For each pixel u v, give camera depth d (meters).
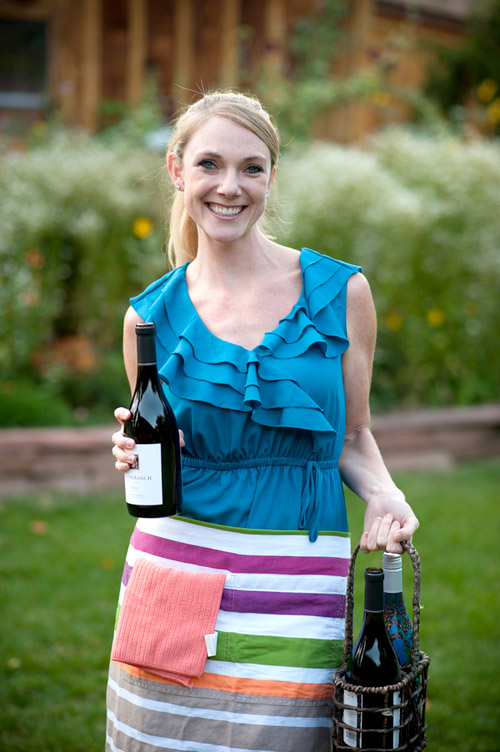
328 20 9.14
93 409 6.52
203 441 2.03
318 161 7.00
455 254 7.16
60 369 6.54
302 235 6.69
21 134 8.72
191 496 2.03
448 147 7.54
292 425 1.95
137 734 2.01
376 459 2.16
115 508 5.48
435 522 5.34
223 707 1.96
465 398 7.32
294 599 1.97
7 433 5.73
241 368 2.01
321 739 1.97
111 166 6.87
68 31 9.08
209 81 9.48
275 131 2.08
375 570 1.89
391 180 7.08
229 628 1.97
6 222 6.33
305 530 2.00
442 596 4.34
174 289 2.18
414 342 7.14
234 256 2.12
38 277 6.61
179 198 2.31
